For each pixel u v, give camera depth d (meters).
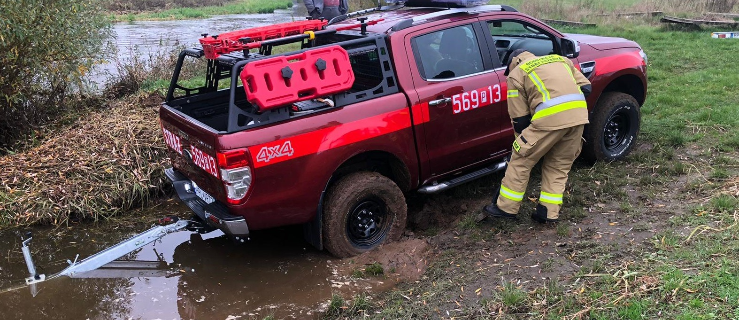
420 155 4.36
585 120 4.03
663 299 3.09
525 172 4.22
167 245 4.76
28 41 6.22
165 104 4.53
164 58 10.45
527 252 3.96
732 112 6.47
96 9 7.43
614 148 5.54
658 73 8.91
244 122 3.85
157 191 5.71
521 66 4.08
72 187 5.41
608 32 13.30
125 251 4.06
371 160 4.38
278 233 4.86
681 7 15.73
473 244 4.25
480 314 3.24
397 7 5.45
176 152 4.40
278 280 4.06
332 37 4.73
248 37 4.18
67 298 3.95
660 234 3.89
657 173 5.12
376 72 4.43
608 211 4.45
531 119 4.11
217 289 3.99
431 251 4.25
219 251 4.60
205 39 4.04
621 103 5.32
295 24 4.67
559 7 16.39
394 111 4.14
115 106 7.66
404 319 3.32
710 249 3.54
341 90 3.87
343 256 4.25
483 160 4.84
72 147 6.11
